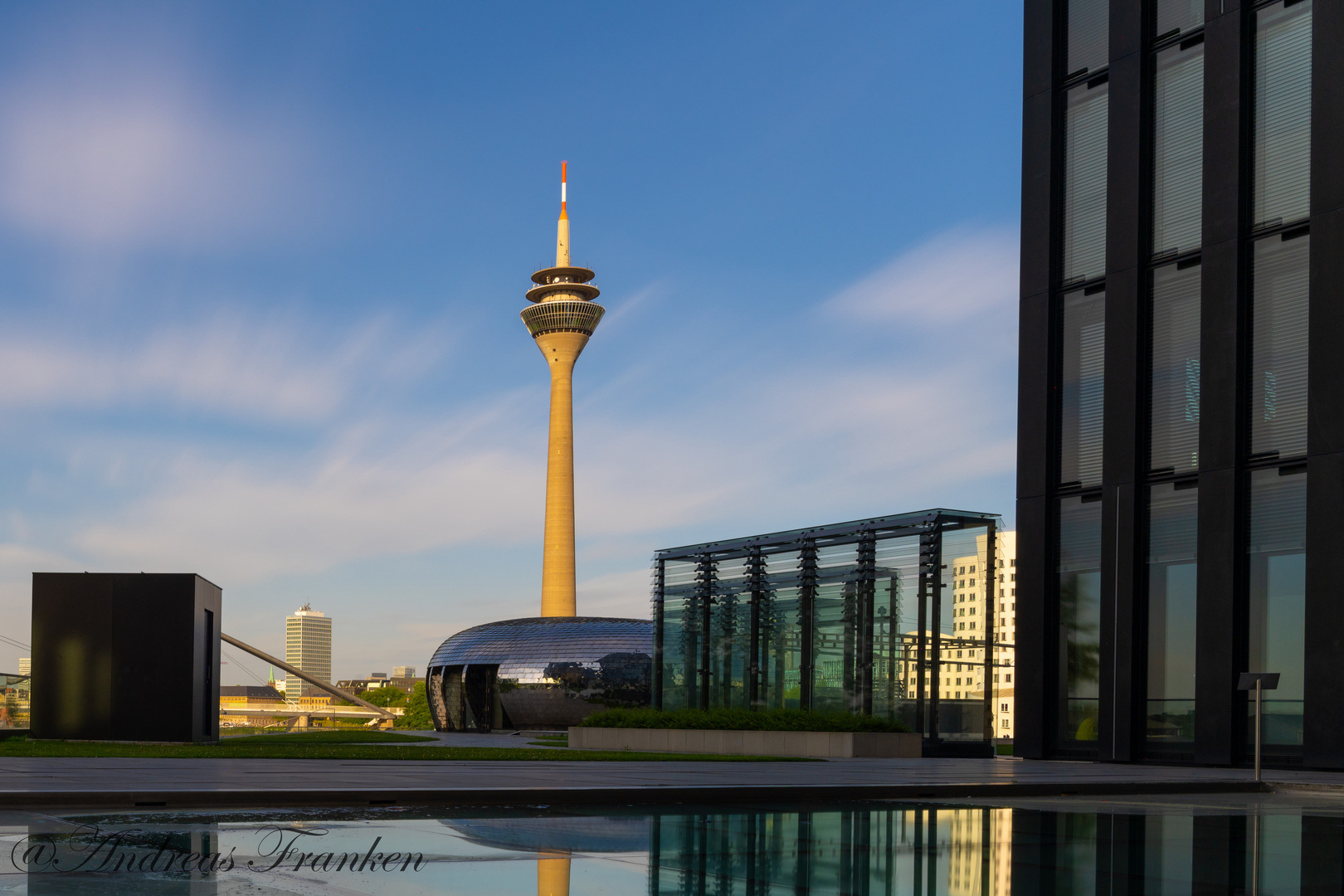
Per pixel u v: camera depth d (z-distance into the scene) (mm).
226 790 14320
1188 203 30594
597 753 32969
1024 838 11461
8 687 73750
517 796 14977
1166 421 30516
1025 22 35469
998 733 78125
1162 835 11844
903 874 8961
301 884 8125
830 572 43750
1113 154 32156
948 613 38812
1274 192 28562
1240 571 27938
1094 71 33531
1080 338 33094
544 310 179750
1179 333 30438
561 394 177375
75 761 24094
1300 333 27547
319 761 25359
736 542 48844
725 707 47688
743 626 48031
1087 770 25312
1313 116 27203
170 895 7641
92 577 48375
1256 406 28359
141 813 12844
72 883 8133
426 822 12211
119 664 47875
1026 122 35062
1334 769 25219
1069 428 33094
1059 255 33969
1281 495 27469
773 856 9875
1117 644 30422
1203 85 30266
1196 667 28391
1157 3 32000
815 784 17406
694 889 8102
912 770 23969
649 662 124812
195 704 48000
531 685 125250
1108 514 31047
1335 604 25609
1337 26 26859
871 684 41156
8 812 12805
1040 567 32781
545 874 8719
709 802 15727
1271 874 9031
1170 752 29219
